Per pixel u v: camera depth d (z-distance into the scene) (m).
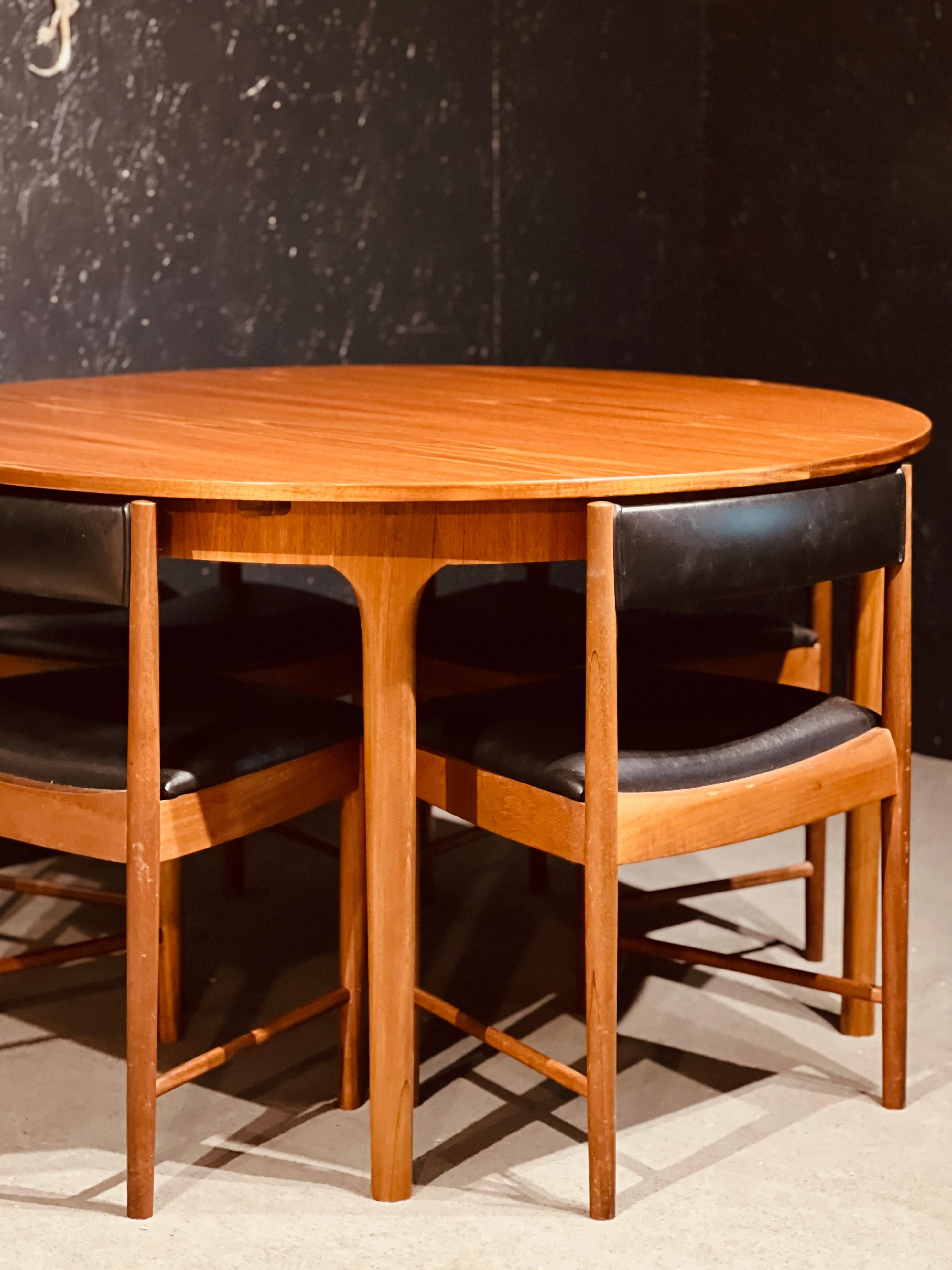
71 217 2.70
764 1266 1.61
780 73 3.53
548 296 3.52
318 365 3.13
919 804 3.08
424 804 2.52
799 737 1.77
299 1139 1.86
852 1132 1.87
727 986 2.28
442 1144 1.84
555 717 1.79
